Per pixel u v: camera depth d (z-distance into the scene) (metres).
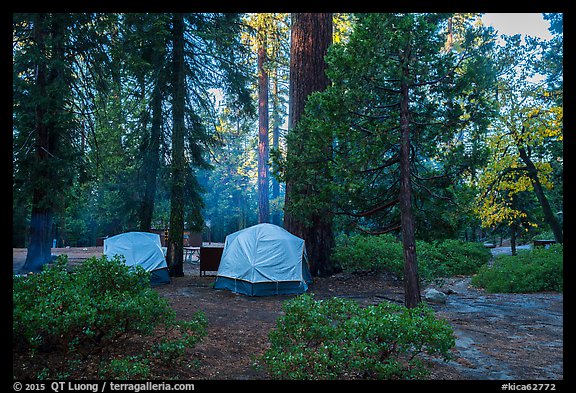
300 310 6.03
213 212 49.72
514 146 19.66
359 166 9.86
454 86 9.95
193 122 18.55
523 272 15.97
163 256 15.80
